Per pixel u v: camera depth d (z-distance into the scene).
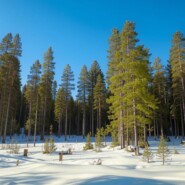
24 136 52.31
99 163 18.03
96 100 49.44
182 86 36.16
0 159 20.56
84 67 53.94
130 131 29.97
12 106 45.66
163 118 45.88
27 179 9.52
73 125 72.12
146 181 8.26
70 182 8.33
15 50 40.25
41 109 48.56
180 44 36.16
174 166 14.08
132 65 24.66
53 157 23.17
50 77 44.97
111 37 34.12
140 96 23.72
